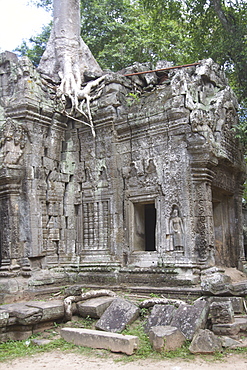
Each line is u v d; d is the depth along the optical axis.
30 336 8.73
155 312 8.62
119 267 12.07
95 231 12.80
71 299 9.68
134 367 6.76
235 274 12.66
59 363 7.15
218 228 13.69
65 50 14.49
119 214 12.46
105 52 20.98
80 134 13.58
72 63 14.38
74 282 12.55
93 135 12.87
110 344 7.67
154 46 21.84
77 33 15.05
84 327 9.08
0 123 12.52
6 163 12.09
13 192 12.29
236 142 13.48
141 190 12.09
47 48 14.95
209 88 12.52
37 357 7.53
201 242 10.88
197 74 12.10
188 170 11.18
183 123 11.23
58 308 9.28
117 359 7.19
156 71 13.65
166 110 11.62
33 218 12.26
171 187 11.39
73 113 13.55
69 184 13.55
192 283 10.39
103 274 12.11
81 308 9.55
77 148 13.59
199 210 11.03
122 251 12.27
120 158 12.72
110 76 13.02
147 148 12.10
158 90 12.58
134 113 12.30
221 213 13.75
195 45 19.58
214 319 8.10
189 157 11.22
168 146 11.59
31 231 12.14
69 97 13.32
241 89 17.98
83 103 13.37
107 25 21.69
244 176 14.49
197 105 11.34
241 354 7.26
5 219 12.28
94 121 13.12
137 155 12.30
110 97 12.82
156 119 11.80
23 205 12.31
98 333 8.02
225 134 12.51
